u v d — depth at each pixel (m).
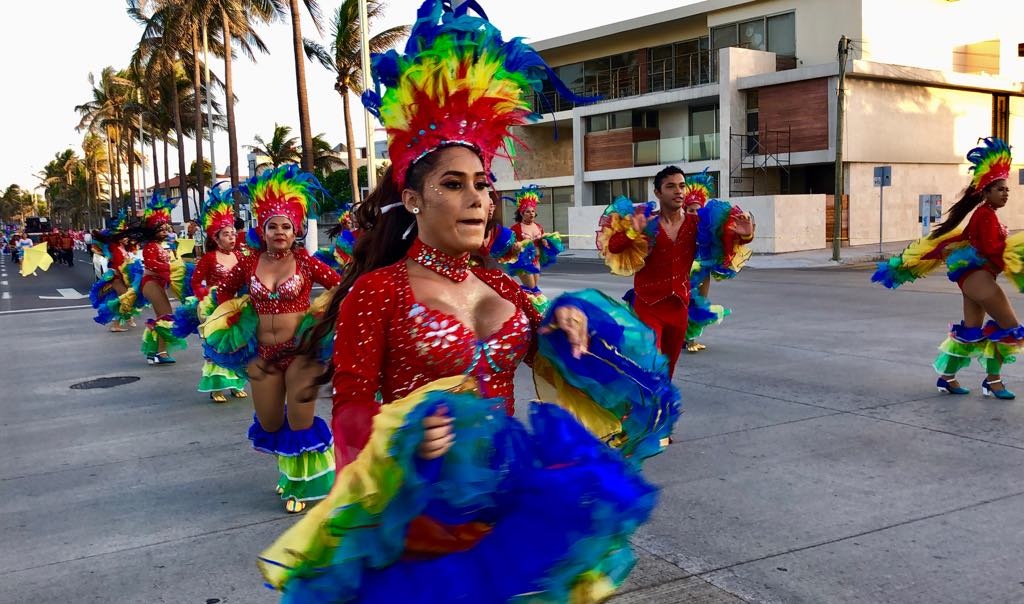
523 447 2.25
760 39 32.34
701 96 31.44
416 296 2.32
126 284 14.10
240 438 6.96
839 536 4.35
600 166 35.94
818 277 19.25
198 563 4.38
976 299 6.85
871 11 29.89
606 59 38.03
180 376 9.98
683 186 6.03
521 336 2.43
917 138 30.50
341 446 2.17
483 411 2.03
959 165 32.19
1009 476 5.14
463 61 2.37
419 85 2.33
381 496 1.99
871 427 6.35
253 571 4.27
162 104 52.28
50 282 29.09
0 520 5.13
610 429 2.69
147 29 40.81
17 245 46.97
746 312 13.29
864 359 8.97
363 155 62.53
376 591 2.14
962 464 5.40
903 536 4.31
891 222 30.19
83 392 9.22
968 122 32.31
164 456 6.48
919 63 31.88
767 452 5.84
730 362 9.14
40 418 8.00
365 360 2.25
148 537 4.77
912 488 5.01
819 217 27.91
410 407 1.96
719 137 30.88
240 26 36.28
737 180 30.25
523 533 2.17
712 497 5.00
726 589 3.82
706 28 34.31
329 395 2.80
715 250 6.08
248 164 20.80
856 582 3.82
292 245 5.70
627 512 2.17
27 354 12.21
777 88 29.41
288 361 5.00
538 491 2.17
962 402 6.97
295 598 2.13
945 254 7.03
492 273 2.52
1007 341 6.84
